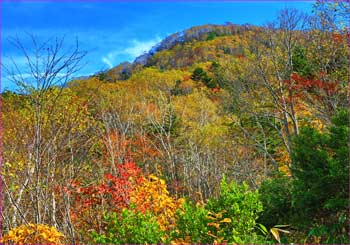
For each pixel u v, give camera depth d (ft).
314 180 22.91
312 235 23.02
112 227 21.13
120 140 48.32
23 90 24.81
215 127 64.75
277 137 59.62
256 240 21.02
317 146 23.70
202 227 20.26
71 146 27.96
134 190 27.37
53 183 25.52
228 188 22.00
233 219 20.67
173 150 62.23
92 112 46.88
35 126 24.34
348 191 22.02
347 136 22.82
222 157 62.03
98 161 40.19
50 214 25.46
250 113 55.83
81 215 29.60
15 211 24.84
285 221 25.76
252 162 60.08
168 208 25.07
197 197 49.26
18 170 25.76
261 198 26.68
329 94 44.06
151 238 19.72
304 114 53.88
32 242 20.45
